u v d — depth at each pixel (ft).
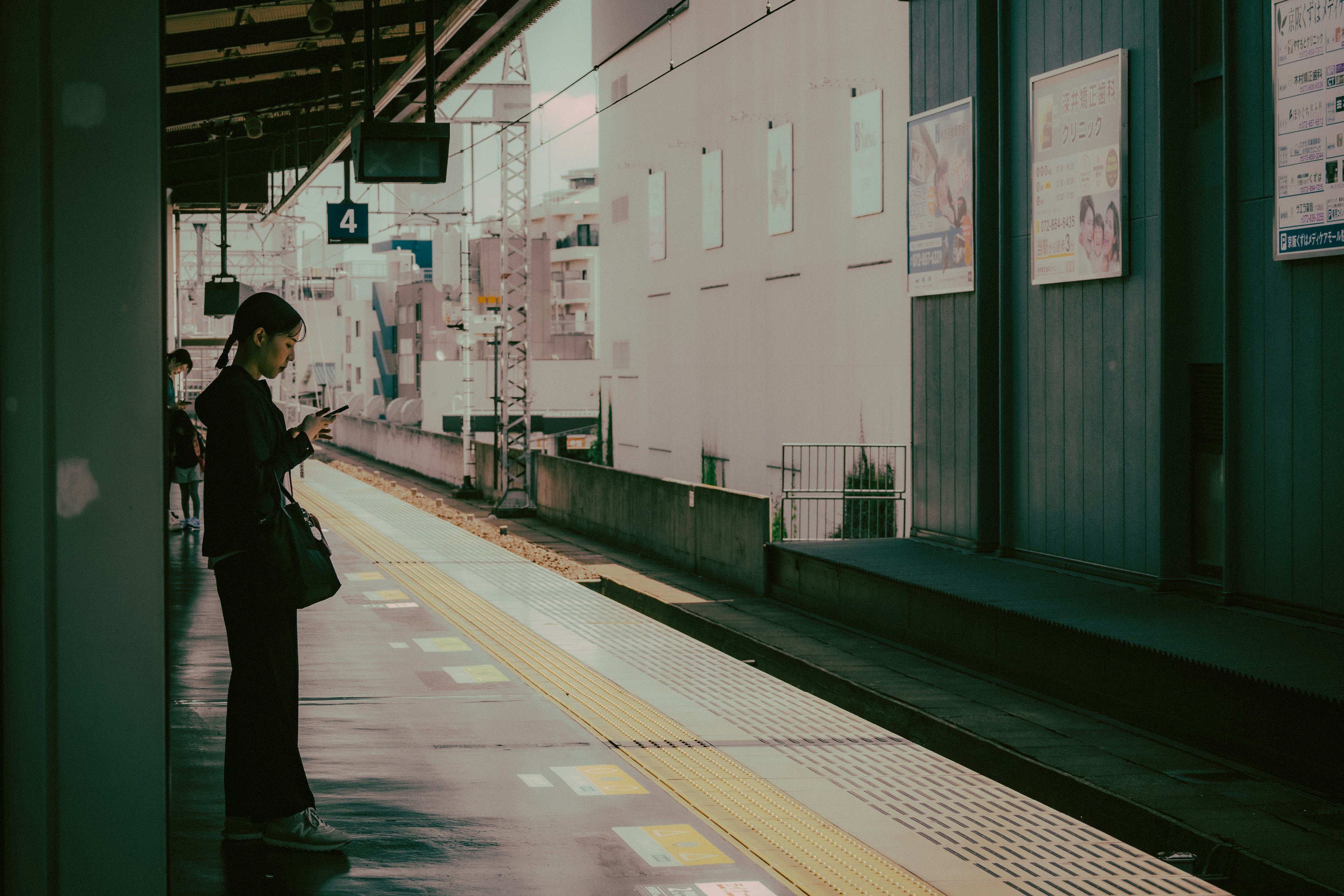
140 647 6.86
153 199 6.75
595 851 13.11
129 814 6.88
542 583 38.83
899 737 20.11
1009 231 45.93
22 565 6.70
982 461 47.93
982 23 46.80
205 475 11.59
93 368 6.72
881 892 12.53
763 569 56.03
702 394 101.04
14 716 6.73
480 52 58.95
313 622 30.83
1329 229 31.30
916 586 42.27
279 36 55.31
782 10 85.20
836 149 78.33
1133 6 38.99
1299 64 32.12
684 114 103.35
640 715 21.11
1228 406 35.12
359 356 281.54
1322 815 24.36
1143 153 38.65
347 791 15.23
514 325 92.79
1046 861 13.89
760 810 15.44
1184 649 30.12
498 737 18.52
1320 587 32.50
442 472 109.91
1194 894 12.91
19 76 6.53
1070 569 43.19
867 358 75.25
